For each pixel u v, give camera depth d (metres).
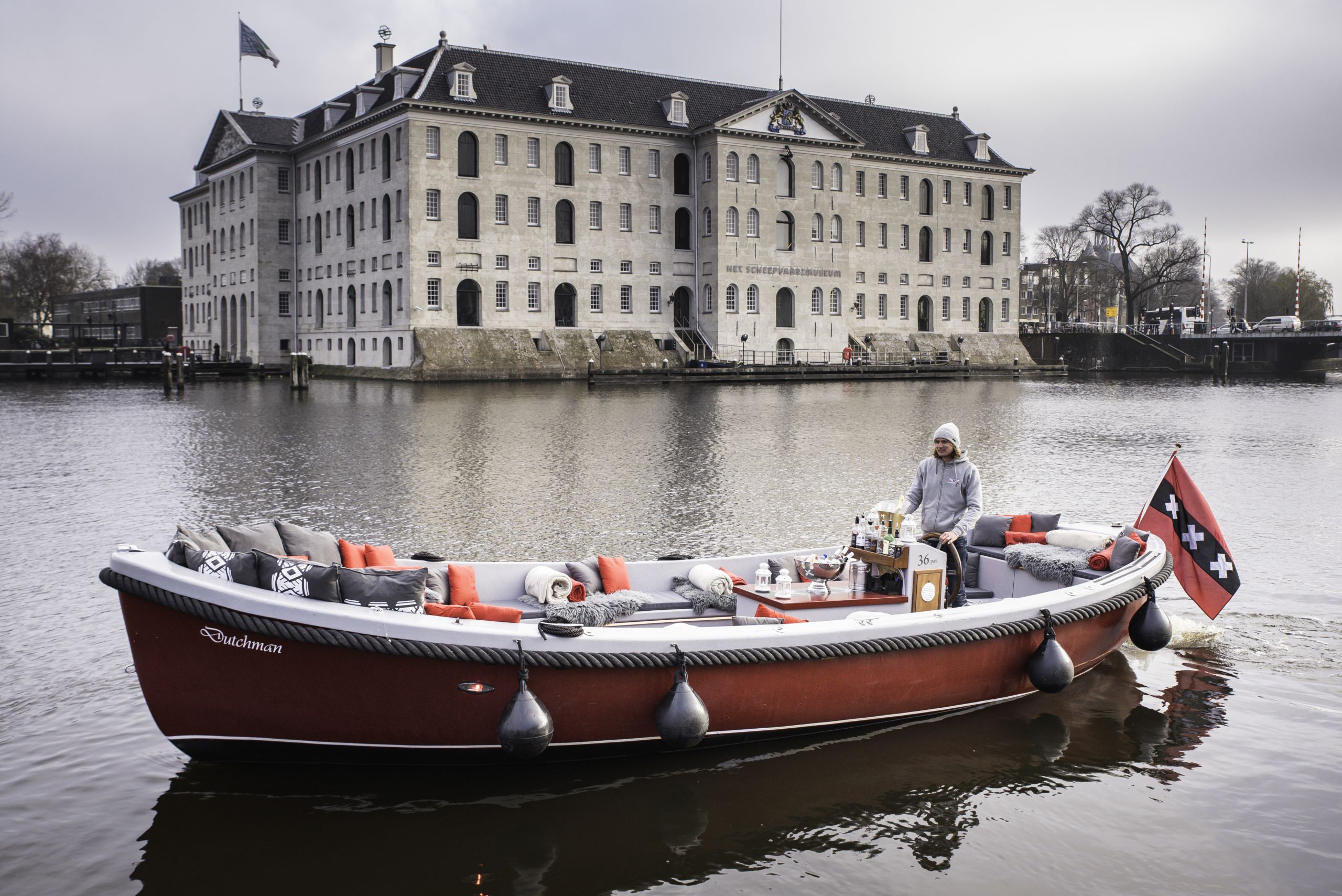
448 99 72.12
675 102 81.31
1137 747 9.73
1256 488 23.89
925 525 11.75
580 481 23.56
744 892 7.28
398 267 72.94
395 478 23.81
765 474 24.77
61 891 7.13
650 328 81.50
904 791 8.83
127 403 48.12
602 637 8.70
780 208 84.00
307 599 8.61
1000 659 10.47
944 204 96.38
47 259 126.12
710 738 9.34
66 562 15.55
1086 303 135.25
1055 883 7.44
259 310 87.88
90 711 9.98
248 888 7.23
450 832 8.05
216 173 96.06
